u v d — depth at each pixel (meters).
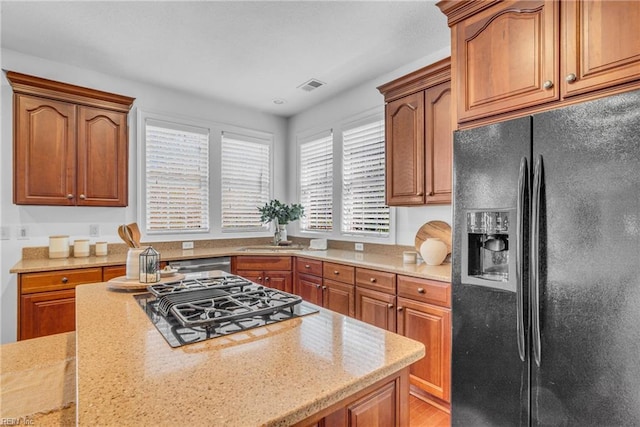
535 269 1.37
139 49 2.68
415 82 2.50
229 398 0.64
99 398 0.63
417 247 2.75
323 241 3.59
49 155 2.69
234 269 3.36
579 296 1.27
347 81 3.32
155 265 1.59
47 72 2.84
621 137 1.18
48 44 2.59
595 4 1.31
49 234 2.87
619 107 1.19
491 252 1.66
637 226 1.15
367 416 0.80
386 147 2.76
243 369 0.76
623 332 1.17
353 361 0.81
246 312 1.06
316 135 3.99
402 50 2.71
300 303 1.30
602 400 1.22
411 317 2.22
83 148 2.84
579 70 1.35
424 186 2.45
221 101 3.86
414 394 2.26
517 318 1.44
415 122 2.52
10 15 2.21
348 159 3.57
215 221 3.85
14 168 2.60
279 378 0.72
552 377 1.34
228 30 2.41
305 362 0.80
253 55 2.78
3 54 2.65
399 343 0.92
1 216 2.66
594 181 1.24
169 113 3.50
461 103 1.76
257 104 3.96
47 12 2.19
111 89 3.16
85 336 0.96
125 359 0.81
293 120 4.39
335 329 1.03
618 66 1.25
